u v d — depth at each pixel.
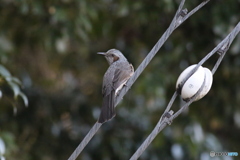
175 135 12.59
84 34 12.55
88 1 12.43
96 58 14.56
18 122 13.79
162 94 12.16
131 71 8.84
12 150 12.03
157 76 12.29
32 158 13.59
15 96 8.39
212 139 12.54
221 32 11.95
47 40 12.56
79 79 14.88
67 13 12.16
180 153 12.43
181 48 12.72
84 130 14.11
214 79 13.20
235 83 13.09
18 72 14.09
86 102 14.36
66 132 14.06
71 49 14.70
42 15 12.50
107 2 13.12
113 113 7.42
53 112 14.23
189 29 13.02
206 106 13.50
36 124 13.91
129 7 12.29
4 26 13.07
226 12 12.10
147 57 6.68
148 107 12.92
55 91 14.66
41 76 15.02
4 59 12.63
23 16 13.07
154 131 6.38
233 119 13.63
